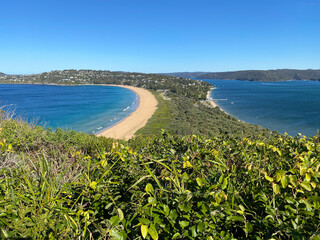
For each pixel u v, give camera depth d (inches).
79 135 251.9
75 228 48.8
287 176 52.9
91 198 60.0
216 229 49.3
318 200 48.9
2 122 220.1
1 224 43.0
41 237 45.9
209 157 79.2
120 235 42.4
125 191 68.4
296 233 44.5
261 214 53.2
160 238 50.4
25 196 55.9
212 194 50.2
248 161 70.0
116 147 83.1
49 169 69.7
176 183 55.9
